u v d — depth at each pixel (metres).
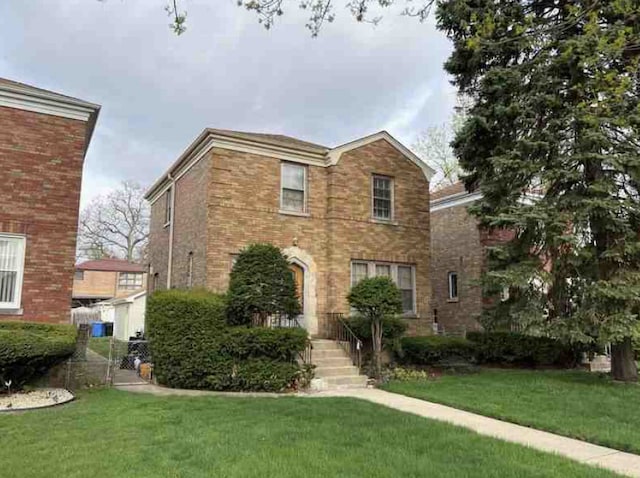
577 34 10.52
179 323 10.57
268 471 4.80
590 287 10.62
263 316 11.55
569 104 10.93
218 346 10.43
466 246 19.11
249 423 6.87
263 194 14.05
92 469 4.82
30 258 10.66
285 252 14.05
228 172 13.56
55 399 8.48
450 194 20.34
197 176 14.54
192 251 14.34
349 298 12.57
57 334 9.79
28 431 6.30
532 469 4.98
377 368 12.10
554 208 11.03
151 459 5.17
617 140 10.85
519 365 15.30
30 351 8.60
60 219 11.06
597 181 10.72
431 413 8.08
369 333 13.30
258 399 8.95
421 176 16.95
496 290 12.20
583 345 14.20
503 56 12.55
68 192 11.22
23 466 4.89
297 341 10.88
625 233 10.69
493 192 12.59
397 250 15.99
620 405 8.48
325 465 4.99
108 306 34.47
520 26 7.16
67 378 10.41
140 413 7.48
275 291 11.05
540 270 11.37
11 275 10.48
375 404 8.57
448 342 14.16
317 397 9.34
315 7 6.88
